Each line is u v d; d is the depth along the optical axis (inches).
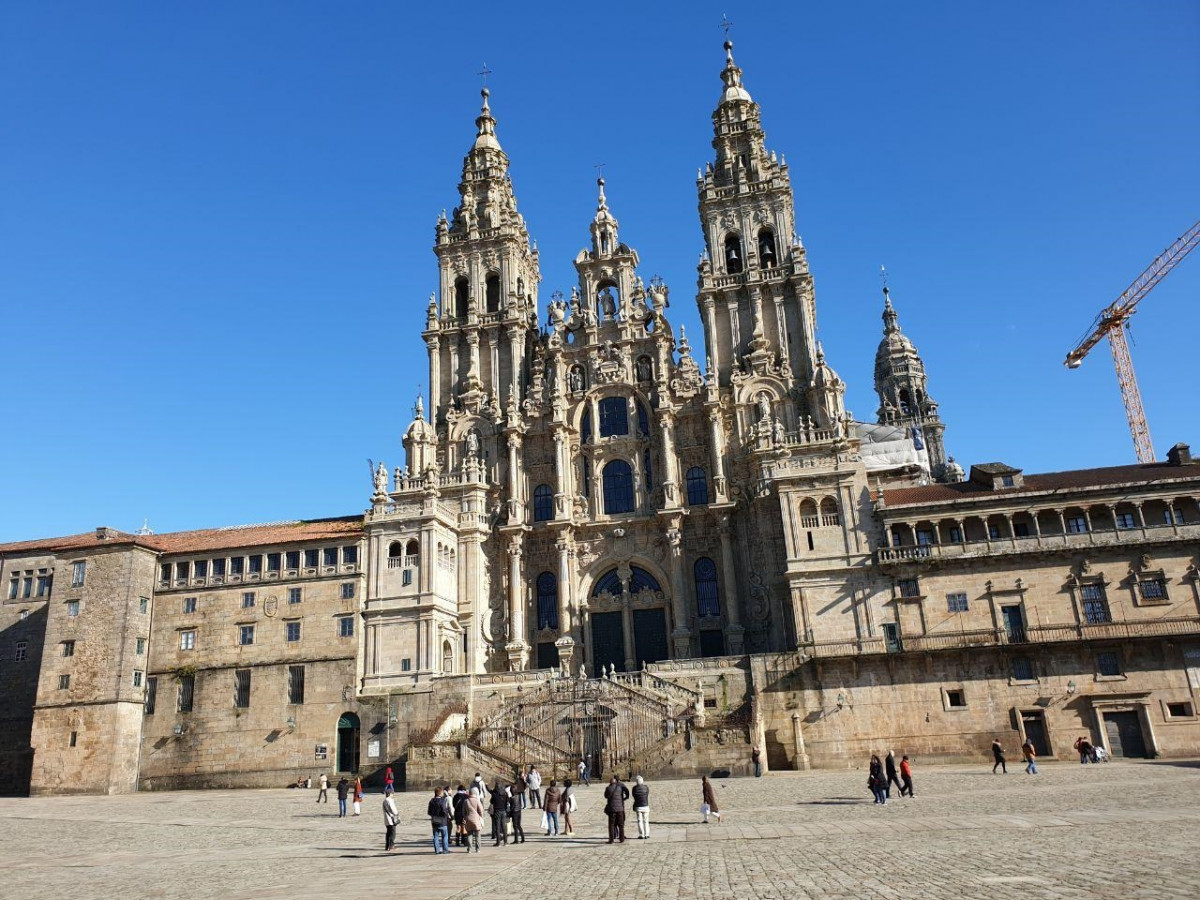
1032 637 2434.8
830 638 2561.5
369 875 1033.5
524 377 3484.3
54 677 2869.1
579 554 3139.8
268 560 2965.1
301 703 2775.6
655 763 2171.5
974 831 1147.3
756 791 1841.8
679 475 3134.8
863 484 2674.7
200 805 2193.7
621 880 915.4
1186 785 1557.6
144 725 2866.6
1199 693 2335.1
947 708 2427.4
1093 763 2202.3
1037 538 2516.0
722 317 3287.4
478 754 2262.6
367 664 2790.4
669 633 2992.1
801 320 3201.3
